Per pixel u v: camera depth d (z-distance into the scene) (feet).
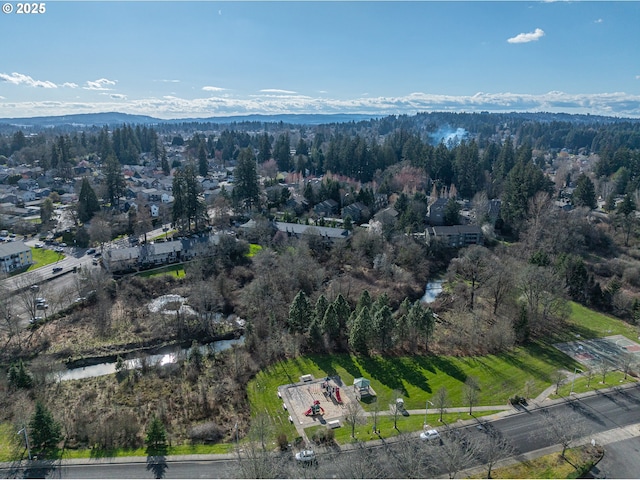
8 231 432.66
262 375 223.10
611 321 287.69
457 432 175.22
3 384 204.13
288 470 150.82
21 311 278.26
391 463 156.04
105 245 393.50
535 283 277.64
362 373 224.12
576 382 214.28
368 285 331.36
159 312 284.20
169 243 369.50
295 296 279.69
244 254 378.94
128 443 171.73
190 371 223.30
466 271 336.08
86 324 272.31
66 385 214.28
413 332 246.47
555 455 160.25
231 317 290.76
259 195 504.43
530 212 425.28
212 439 177.88
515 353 244.22
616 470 154.71
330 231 403.54
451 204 439.22
